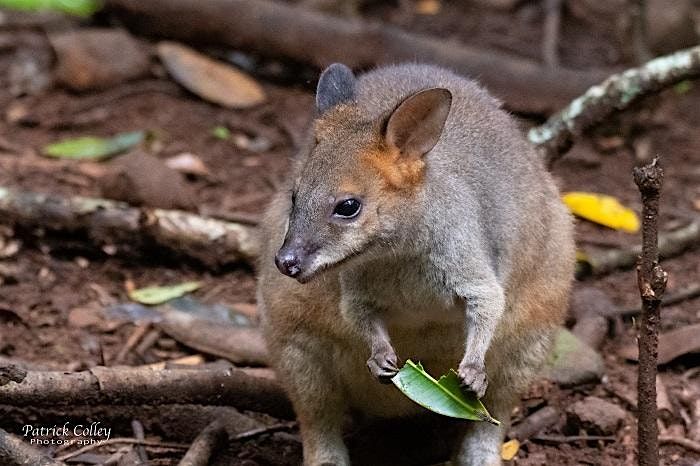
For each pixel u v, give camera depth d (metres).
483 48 16.73
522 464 9.02
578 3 17.72
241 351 10.27
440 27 17.36
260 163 14.01
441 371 8.84
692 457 9.11
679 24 15.47
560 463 9.07
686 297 11.40
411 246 8.03
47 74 15.54
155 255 11.80
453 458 8.93
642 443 7.83
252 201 13.11
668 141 14.75
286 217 8.79
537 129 12.09
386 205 7.91
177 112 14.95
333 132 8.13
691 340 10.27
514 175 8.77
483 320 8.07
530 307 8.78
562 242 9.03
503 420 8.89
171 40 15.95
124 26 16.08
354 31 15.24
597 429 9.32
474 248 8.11
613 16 17.62
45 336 10.45
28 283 11.26
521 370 8.88
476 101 9.17
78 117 14.64
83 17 16.66
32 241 11.69
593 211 12.73
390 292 8.19
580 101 11.85
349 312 8.26
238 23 15.38
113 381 8.64
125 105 15.01
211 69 15.43
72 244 11.70
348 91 8.64
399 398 8.91
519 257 8.63
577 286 11.62
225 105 15.13
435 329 8.48
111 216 11.64
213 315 10.96
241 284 11.71
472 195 8.23
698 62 11.53
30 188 12.80
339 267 7.88
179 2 15.52
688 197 13.50
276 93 15.64
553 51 16.20
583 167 14.23
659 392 9.79
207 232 11.73
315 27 15.29
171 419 9.27
